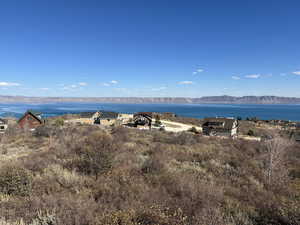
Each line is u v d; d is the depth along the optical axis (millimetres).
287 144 11445
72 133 21375
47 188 5441
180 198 5301
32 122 42469
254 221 4512
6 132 26906
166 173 7199
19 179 5219
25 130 32219
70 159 8539
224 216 4578
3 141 18344
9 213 3936
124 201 4793
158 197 5168
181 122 75875
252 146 16406
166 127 58625
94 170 6949
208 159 10867
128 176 6445
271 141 11320
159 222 3744
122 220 3594
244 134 50438
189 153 12250
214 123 45875
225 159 11055
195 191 5578
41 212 3973
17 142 18266
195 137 20828
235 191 6410
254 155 13086
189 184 6055
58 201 4496
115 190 5336
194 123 74625
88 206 4305
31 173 6309
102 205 4523
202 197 5273
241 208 5094
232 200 5605
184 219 3965
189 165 9516
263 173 8758
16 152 13156
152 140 19078
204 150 13578
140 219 3797
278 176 8266
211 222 3965
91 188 5590
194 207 4750
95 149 7609
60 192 5230
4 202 4465
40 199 4605
